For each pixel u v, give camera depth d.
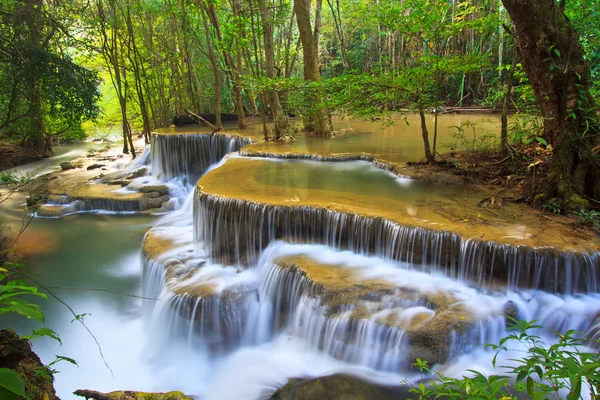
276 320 6.00
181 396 3.60
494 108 17.48
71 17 16.05
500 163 8.05
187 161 14.15
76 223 11.11
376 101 8.59
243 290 6.23
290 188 7.80
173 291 6.22
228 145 13.67
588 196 5.91
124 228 10.78
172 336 6.12
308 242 6.68
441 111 19.83
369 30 26.39
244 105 21.58
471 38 17.80
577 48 5.66
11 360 2.84
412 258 5.76
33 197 12.37
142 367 5.84
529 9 5.64
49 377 2.95
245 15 18.64
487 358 4.62
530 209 6.31
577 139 5.80
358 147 11.28
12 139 18.67
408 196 7.16
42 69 13.19
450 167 8.42
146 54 20.78
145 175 14.59
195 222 7.95
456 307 4.90
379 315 4.92
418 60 7.84
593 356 2.04
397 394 4.40
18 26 12.93
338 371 4.89
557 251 4.97
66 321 6.83
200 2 13.89
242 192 7.54
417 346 4.57
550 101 5.91
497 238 5.29
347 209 6.46
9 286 2.20
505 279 5.18
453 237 5.45
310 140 12.67
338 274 5.66
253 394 4.86
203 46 21.83
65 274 8.41
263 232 6.86
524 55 6.07
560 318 4.73
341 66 30.30
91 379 5.58
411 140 12.34
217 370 5.62
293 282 5.82
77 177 14.72
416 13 7.29
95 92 15.12
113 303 7.42
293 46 26.36
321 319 5.24
